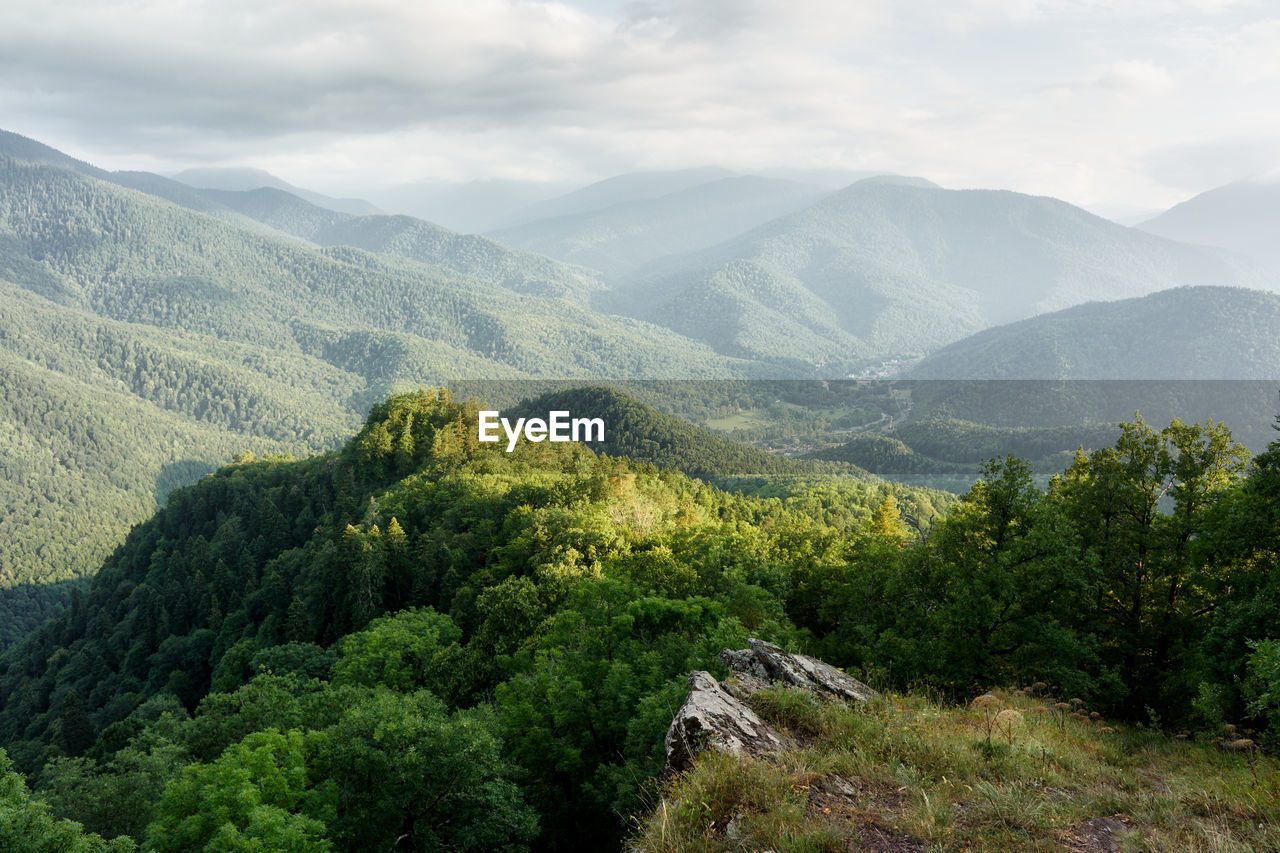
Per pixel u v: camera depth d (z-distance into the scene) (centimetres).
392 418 14350
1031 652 2595
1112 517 3170
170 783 2573
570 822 2989
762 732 1166
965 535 3052
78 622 14438
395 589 8156
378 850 2345
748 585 4091
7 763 2319
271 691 3916
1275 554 2494
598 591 3772
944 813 877
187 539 15225
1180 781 1127
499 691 3231
